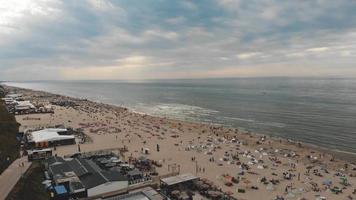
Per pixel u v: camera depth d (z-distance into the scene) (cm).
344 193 6650
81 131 12081
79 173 6550
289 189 6762
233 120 17412
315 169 8288
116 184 6106
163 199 5534
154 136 11888
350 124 15412
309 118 17450
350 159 9712
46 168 7006
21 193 5366
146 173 7312
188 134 12569
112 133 12131
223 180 7175
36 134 10262
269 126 15388
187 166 8181
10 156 7325
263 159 9106
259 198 6219
